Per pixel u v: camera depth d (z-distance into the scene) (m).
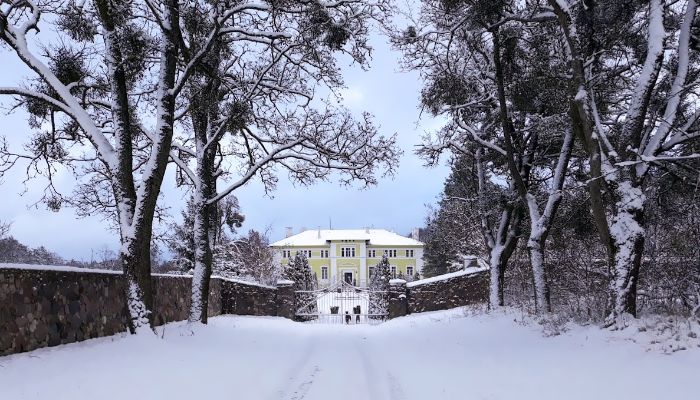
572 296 17.53
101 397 6.53
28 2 11.37
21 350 8.55
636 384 6.53
